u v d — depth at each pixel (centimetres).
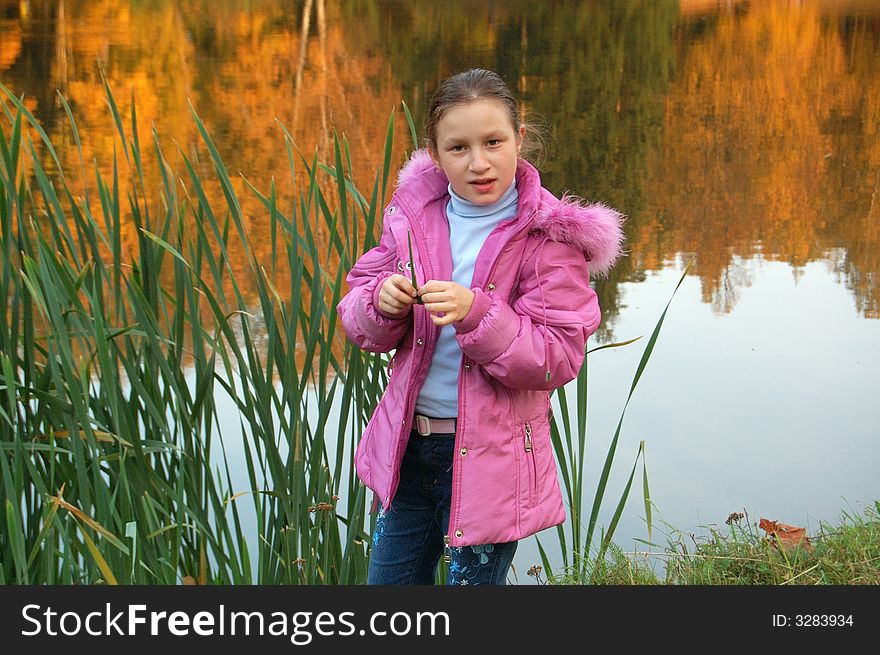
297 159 899
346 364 253
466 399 188
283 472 241
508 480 190
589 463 372
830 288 593
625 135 1075
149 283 245
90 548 205
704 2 2227
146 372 246
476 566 194
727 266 639
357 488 248
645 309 555
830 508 330
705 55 1645
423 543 206
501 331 181
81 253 250
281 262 567
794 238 704
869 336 509
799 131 1119
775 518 324
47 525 208
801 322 530
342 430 246
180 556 255
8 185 229
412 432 198
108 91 243
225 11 1944
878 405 416
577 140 1041
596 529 323
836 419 403
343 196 246
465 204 194
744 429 395
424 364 193
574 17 2003
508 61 1540
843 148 1027
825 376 449
